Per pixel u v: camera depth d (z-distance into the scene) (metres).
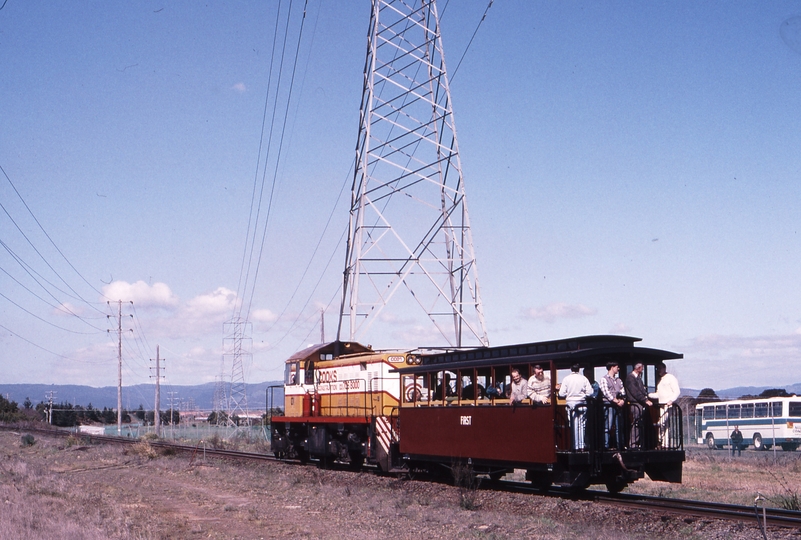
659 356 21.30
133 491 25.77
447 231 38.16
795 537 14.18
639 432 20.31
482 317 36.03
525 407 21.02
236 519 19.25
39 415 147.62
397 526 17.45
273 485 26.25
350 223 37.41
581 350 20.22
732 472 32.66
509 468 22.77
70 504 20.80
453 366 24.78
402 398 28.31
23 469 31.52
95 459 41.41
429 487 24.08
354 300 35.69
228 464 35.12
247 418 99.19
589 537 15.05
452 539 15.69
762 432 57.22
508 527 16.72
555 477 19.95
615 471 20.42
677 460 20.64
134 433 88.88
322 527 17.70
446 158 37.72
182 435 80.81
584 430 19.73
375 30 37.53
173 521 18.80
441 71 38.53
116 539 15.34
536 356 21.02
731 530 15.08
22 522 16.81
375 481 27.02
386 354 29.81
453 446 24.31
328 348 37.41
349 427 31.77
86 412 160.62
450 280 37.47
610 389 19.81
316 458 38.16
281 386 40.09
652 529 15.89
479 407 23.11
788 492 21.61
